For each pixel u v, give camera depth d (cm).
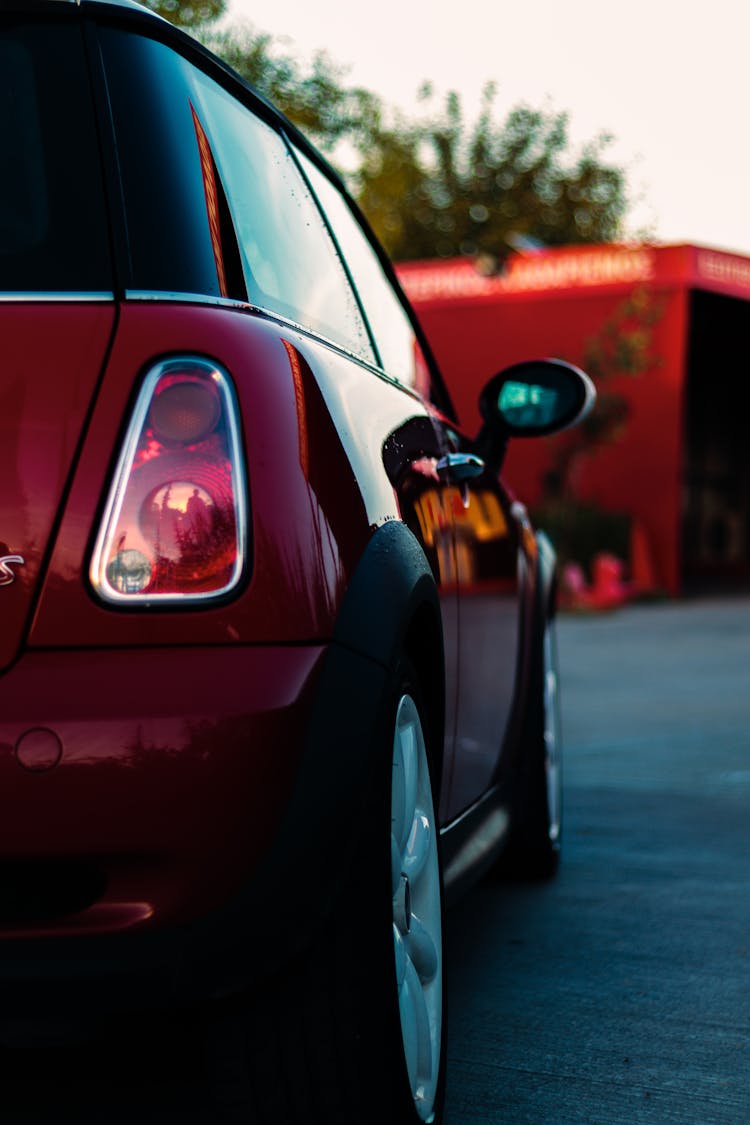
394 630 199
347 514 198
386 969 197
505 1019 296
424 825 231
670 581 2311
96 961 175
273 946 179
